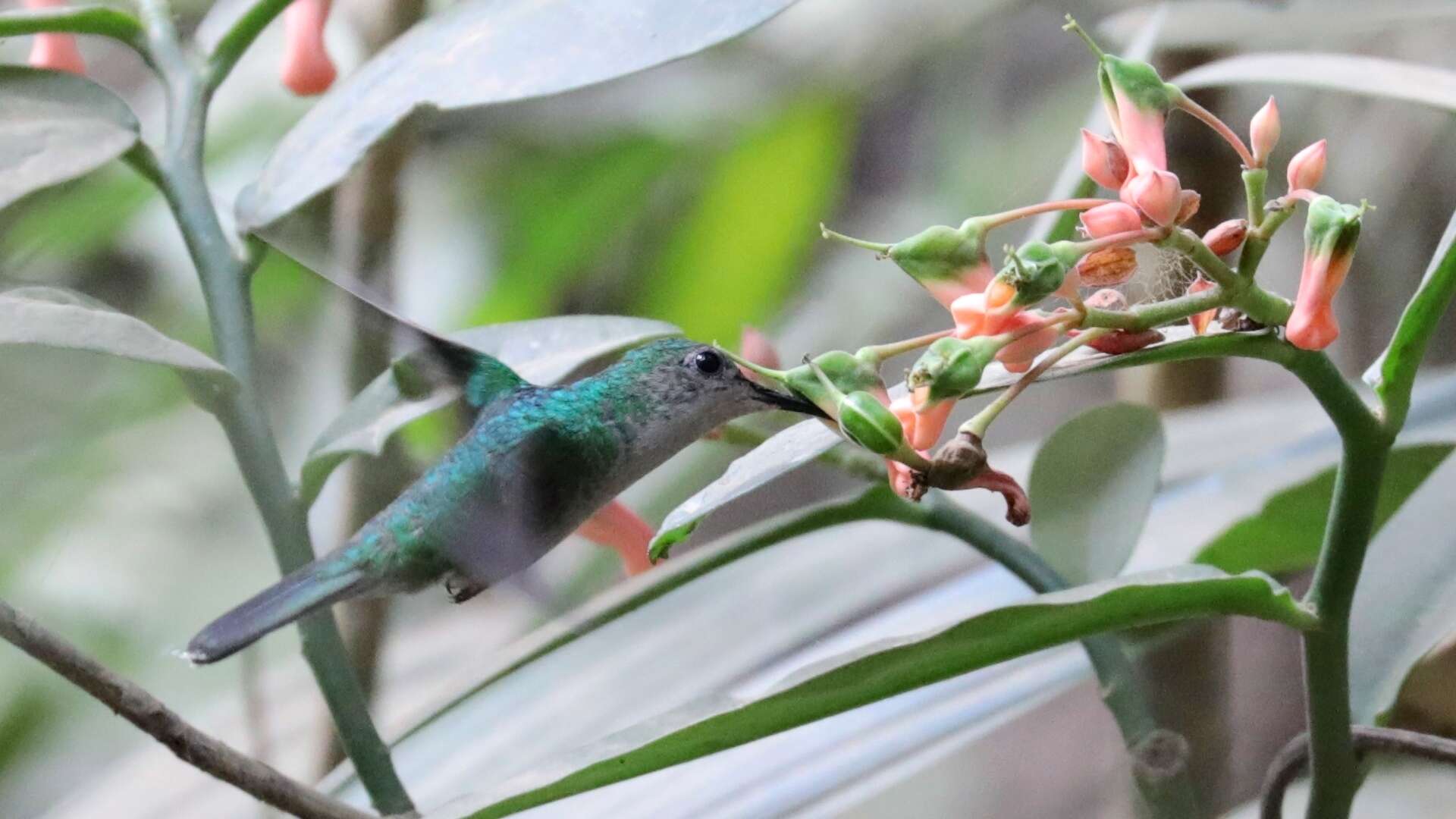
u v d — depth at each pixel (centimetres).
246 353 206
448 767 211
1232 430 215
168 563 220
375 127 207
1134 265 200
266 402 208
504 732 212
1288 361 201
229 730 218
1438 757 203
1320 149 200
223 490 220
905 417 201
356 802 210
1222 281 200
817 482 215
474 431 208
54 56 210
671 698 212
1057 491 208
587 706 212
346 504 211
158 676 221
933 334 201
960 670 201
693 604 213
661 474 218
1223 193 216
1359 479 202
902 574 213
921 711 210
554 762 200
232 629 205
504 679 212
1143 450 208
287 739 217
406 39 208
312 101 222
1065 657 211
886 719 210
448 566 207
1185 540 212
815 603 213
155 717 201
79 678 201
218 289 206
